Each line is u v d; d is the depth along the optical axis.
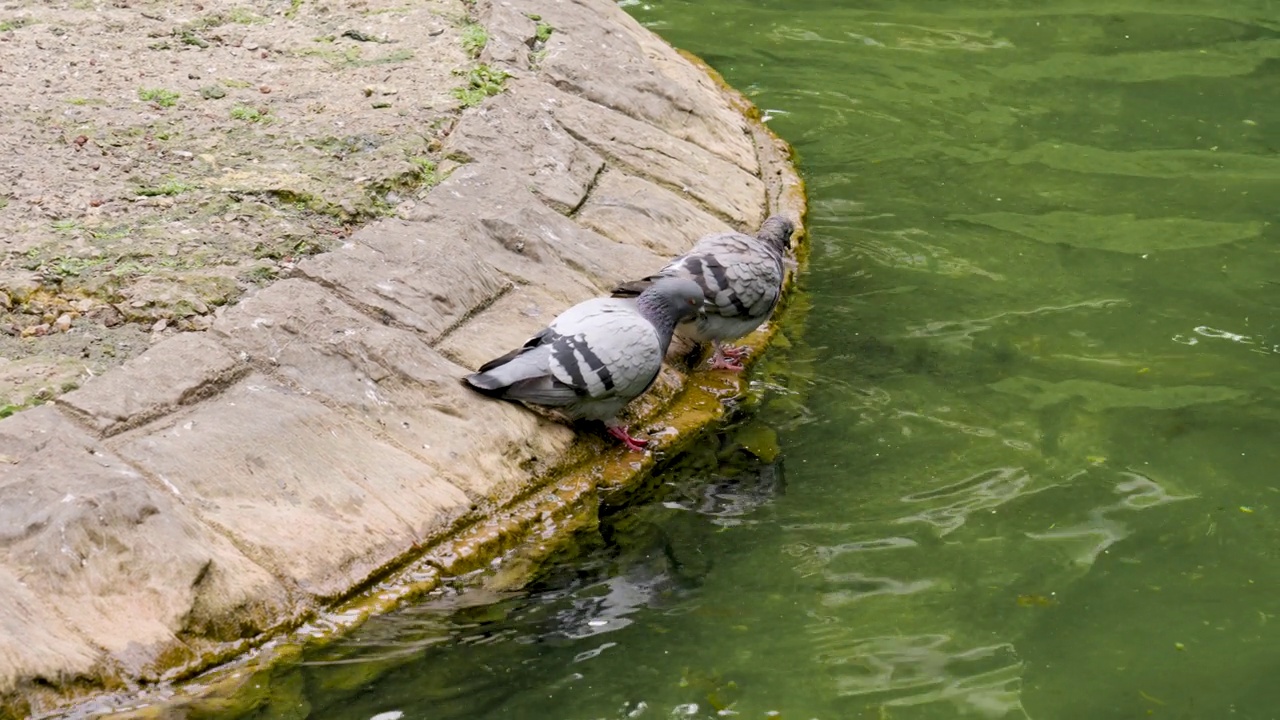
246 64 5.38
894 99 6.04
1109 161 5.77
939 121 5.94
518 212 5.07
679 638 4.55
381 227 4.97
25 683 4.30
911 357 5.14
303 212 4.98
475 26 5.60
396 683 4.45
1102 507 4.79
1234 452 4.90
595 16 5.82
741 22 6.50
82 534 4.40
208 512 4.50
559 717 4.43
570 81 5.54
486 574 4.61
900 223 5.55
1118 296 5.30
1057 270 5.39
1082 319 5.24
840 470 4.86
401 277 4.88
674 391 4.99
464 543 4.62
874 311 5.27
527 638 4.53
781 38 6.34
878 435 4.94
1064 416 4.98
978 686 4.49
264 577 4.47
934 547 4.71
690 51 6.25
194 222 4.91
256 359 4.70
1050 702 4.47
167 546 4.43
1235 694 4.49
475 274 4.94
